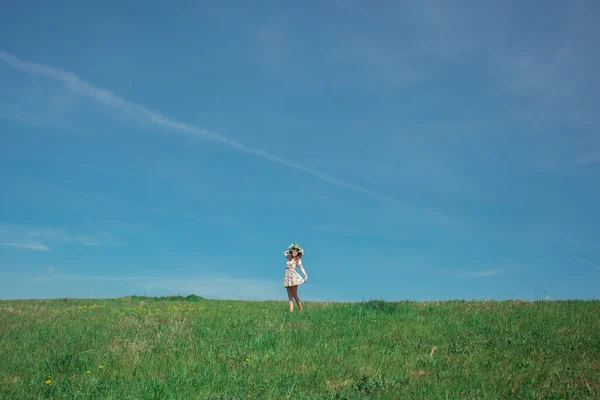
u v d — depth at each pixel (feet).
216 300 82.02
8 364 32.53
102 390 26.68
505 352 33.53
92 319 52.06
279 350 35.60
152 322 48.16
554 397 24.12
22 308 65.46
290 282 57.26
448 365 30.99
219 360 33.30
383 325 44.86
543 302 55.93
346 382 28.22
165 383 27.58
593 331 38.60
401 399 24.68
